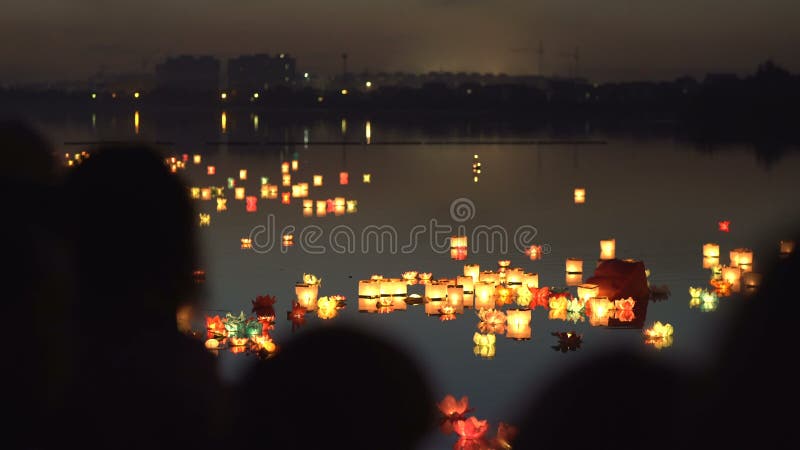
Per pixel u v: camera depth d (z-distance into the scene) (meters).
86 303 3.22
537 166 33.88
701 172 31.48
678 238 17.59
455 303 12.02
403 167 33.16
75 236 3.14
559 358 9.24
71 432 3.12
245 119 84.06
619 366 2.22
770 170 32.06
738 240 17.33
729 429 2.37
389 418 2.39
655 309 11.61
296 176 29.80
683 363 2.54
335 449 2.39
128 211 3.18
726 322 2.62
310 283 12.91
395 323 10.87
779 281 2.60
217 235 17.66
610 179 29.16
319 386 2.38
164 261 3.31
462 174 30.61
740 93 76.38
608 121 83.62
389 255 15.69
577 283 13.47
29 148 3.05
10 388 2.89
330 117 92.38
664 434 2.20
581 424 2.17
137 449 3.14
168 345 3.35
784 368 2.47
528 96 114.00
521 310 10.64
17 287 2.85
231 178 28.05
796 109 72.81
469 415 7.42
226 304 11.69
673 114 91.25
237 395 2.54
